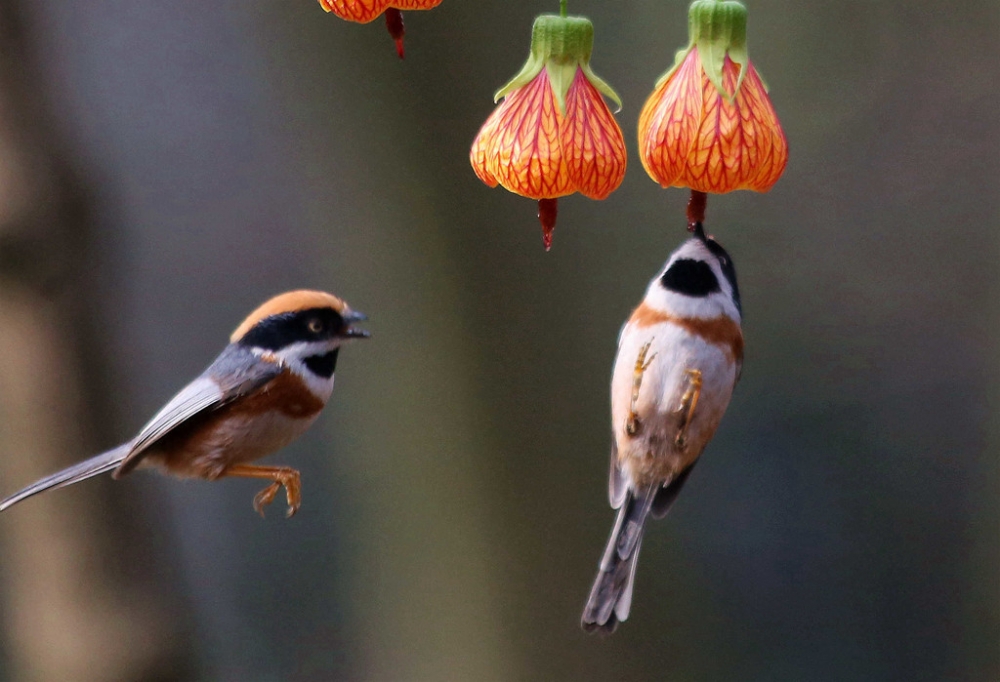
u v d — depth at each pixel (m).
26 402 8.80
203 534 13.71
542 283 13.27
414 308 13.34
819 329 13.78
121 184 12.20
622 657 13.66
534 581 13.64
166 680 9.20
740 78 4.38
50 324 8.77
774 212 13.63
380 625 13.89
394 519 13.89
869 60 13.39
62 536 8.96
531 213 13.18
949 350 13.62
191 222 13.22
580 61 4.45
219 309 13.18
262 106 13.16
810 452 13.94
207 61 13.15
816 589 13.92
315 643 13.80
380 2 4.70
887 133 13.45
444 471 13.68
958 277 13.48
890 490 13.88
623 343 6.15
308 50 12.99
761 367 13.90
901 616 13.64
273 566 13.88
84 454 8.95
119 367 9.12
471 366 13.39
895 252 13.55
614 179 4.41
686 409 5.87
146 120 13.03
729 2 4.40
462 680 13.71
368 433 13.83
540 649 13.69
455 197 12.99
